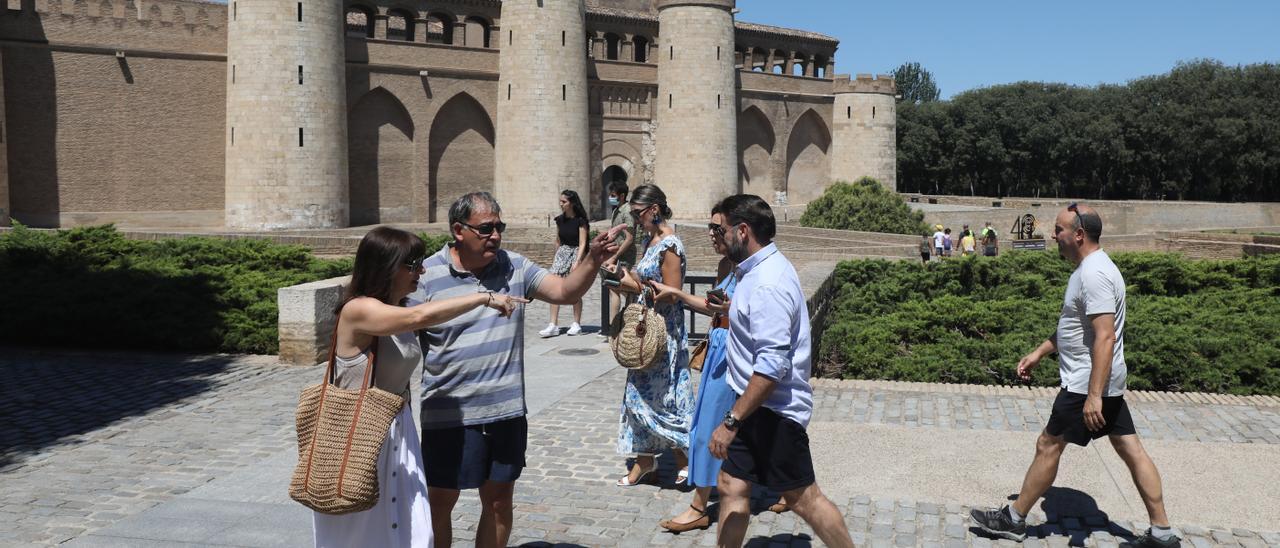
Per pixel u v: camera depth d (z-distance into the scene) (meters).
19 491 7.80
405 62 50.41
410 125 51.31
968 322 14.57
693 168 58.34
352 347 4.88
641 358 7.32
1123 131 89.44
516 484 7.95
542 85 51.81
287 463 8.59
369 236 5.00
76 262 18.22
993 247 42.41
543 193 52.09
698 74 57.97
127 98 44.06
